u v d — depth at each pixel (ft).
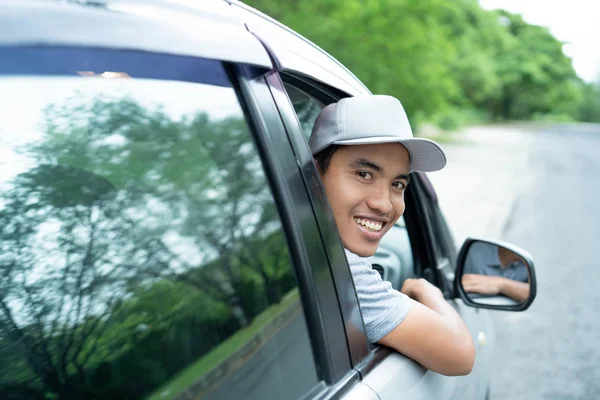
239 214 3.49
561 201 41.81
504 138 112.98
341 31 41.11
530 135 132.26
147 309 3.08
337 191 4.75
